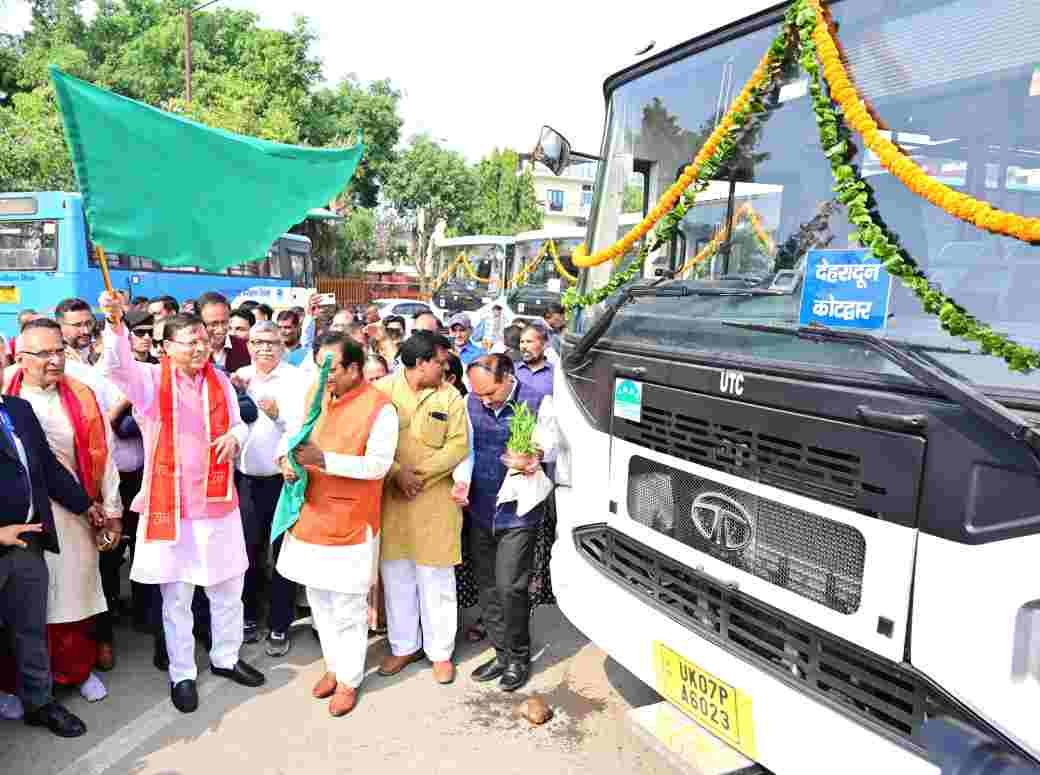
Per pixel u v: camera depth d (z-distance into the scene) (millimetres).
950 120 2445
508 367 4531
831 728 2385
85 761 3576
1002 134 2346
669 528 3119
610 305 3484
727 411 2816
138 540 3922
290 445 3859
